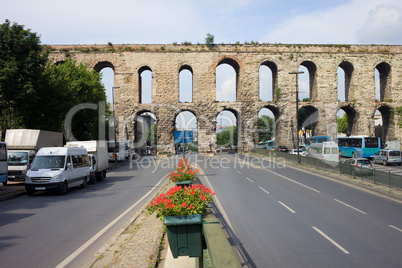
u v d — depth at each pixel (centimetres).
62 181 1786
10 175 2294
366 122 5950
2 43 2753
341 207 1328
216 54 5984
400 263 683
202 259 577
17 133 2417
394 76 6050
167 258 662
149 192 1806
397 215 1170
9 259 693
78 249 761
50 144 2644
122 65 5875
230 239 870
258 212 1229
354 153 4450
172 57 5956
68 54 5791
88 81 4150
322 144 3797
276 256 735
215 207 1294
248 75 5972
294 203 1423
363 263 684
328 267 664
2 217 1174
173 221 560
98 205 1413
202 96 5956
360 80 6012
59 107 3188
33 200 1619
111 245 773
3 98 2827
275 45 6016
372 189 1828
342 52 6031
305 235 906
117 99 5853
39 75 2934
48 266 649
